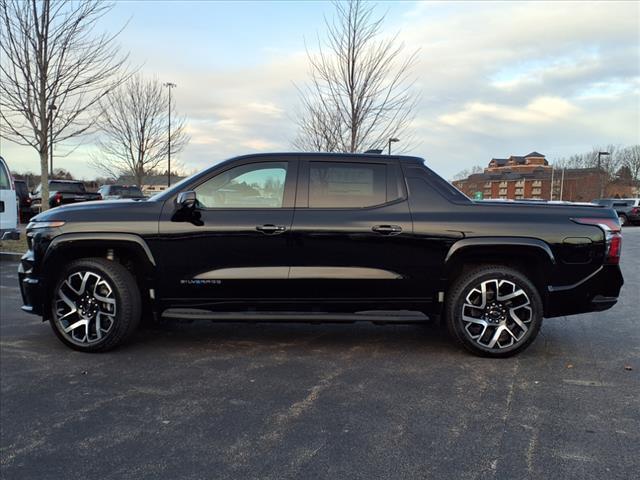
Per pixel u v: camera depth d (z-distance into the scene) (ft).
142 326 17.85
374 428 10.37
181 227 14.20
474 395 12.02
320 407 11.36
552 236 14.12
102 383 12.73
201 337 16.67
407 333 17.31
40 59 34.04
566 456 9.29
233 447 9.62
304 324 18.44
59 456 9.29
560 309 14.55
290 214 14.25
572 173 288.30
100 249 14.78
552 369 13.79
